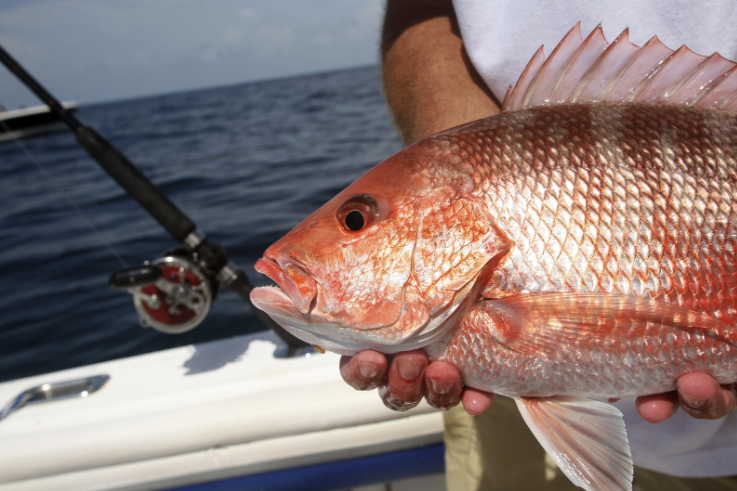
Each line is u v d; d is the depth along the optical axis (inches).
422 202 14.8
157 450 21.7
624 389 14.7
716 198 14.1
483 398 15.6
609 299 14.0
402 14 21.1
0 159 237.3
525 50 18.1
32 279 77.1
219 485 22.5
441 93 19.0
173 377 24.8
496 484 22.0
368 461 23.1
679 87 15.1
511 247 14.4
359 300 14.9
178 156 207.9
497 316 14.5
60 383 25.0
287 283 15.1
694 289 14.0
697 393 14.1
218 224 94.2
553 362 14.6
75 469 21.5
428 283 14.6
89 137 25.2
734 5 16.3
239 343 27.4
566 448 15.1
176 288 25.2
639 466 20.6
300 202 106.3
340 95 470.0
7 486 21.3
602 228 14.1
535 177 14.4
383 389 15.7
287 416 22.1
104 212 118.6
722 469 18.5
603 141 14.4
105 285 71.7
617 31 17.4
